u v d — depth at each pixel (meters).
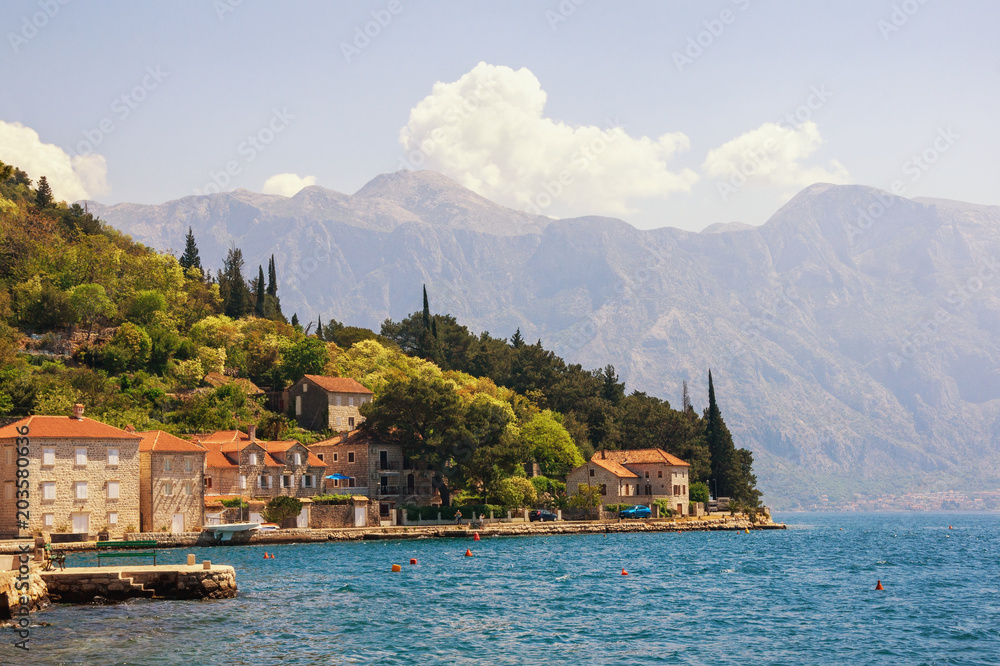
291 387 173.75
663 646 50.47
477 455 140.38
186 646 47.53
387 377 190.88
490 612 60.53
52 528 102.62
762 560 101.31
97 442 107.44
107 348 167.75
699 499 183.00
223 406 157.62
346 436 153.38
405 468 151.88
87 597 58.75
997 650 49.88
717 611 62.09
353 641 50.12
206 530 112.62
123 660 44.50
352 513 130.38
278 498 123.75
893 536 172.12
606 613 60.81
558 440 169.88
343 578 77.12
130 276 199.75
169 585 60.88
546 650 49.16
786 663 46.84
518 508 145.62
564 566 90.25
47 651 45.91
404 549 109.88
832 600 67.69
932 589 74.56
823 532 186.75
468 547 112.88
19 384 140.12
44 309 176.38
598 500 158.75
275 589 69.00
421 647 49.28
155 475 113.62
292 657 46.19
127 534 107.19
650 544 124.69
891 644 51.31
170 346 178.00
